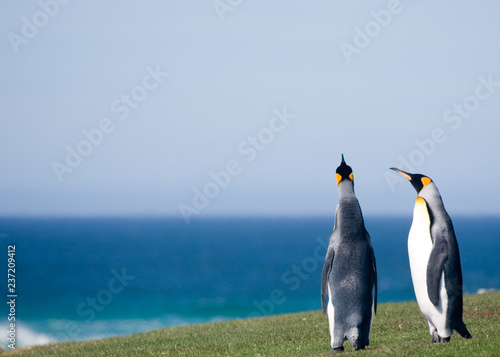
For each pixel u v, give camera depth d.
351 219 24.08
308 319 43.06
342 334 23.36
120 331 95.31
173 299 133.88
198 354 29.59
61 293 141.00
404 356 21.80
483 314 36.91
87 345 40.19
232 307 123.31
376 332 32.75
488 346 22.44
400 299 134.75
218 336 37.00
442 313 24.02
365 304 23.36
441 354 21.69
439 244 23.78
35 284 154.38
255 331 38.19
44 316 109.12
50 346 43.06
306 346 29.16
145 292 143.12
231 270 184.75
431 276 23.67
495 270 187.25
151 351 31.75
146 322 104.56
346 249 23.61
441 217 24.25
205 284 156.25
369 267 23.67
